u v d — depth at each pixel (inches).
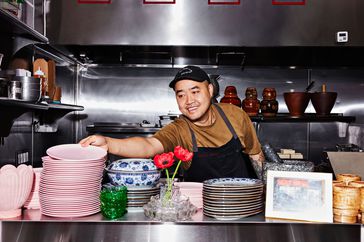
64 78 123.6
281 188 52.8
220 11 104.8
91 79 131.6
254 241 49.7
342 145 121.7
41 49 107.2
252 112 116.6
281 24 104.4
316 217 50.4
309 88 128.3
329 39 104.3
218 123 84.4
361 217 52.0
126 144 66.6
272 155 63.6
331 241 50.0
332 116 112.7
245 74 131.9
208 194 51.4
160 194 52.4
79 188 50.9
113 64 130.9
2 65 83.3
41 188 51.9
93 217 51.2
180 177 114.3
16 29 80.0
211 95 76.0
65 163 49.9
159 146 73.6
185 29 104.9
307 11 104.4
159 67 131.6
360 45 103.8
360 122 131.6
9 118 90.0
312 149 132.0
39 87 71.7
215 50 111.7
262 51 111.5
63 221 49.4
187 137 82.9
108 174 57.5
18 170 50.5
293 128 132.2
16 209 51.9
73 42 104.0
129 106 131.7
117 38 104.7
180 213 49.7
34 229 49.5
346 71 132.0
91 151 55.9
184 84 69.9
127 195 54.6
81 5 104.4
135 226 49.4
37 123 107.3
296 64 128.9
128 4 104.8
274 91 118.0
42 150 110.9
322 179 51.8
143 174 55.6
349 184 56.1
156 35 104.9
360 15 104.2
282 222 49.8
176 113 128.3
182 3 104.8
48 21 104.0
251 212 51.9
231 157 85.0
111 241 49.4
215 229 49.5
